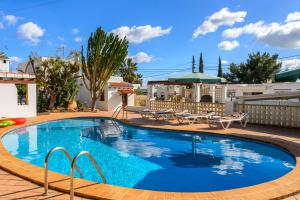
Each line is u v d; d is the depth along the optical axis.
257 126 13.93
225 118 13.67
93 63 23.47
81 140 12.27
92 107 24.08
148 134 13.41
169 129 13.59
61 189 5.04
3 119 14.66
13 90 18.05
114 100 25.80
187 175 7.36
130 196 4.73
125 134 13.56
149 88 23.14
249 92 29.77
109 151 10.15
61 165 8.35
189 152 9.81
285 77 9.46
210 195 4.81
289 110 13.30
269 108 14.07
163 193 4.89
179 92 35.25
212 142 11.34
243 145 10.75
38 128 15.40
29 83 18.78
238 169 7.80
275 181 5.58
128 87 26.58
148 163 8.55
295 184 5.39
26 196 4.80
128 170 7.86
